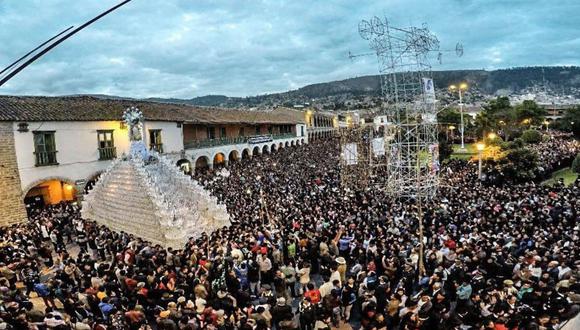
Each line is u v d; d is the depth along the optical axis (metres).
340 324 11.51
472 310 9.49
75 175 29.33
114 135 32.28
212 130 48.25
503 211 17.75
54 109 29.12
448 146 41.00
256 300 11.84
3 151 25.05
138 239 17.88
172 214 18.77
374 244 14.07
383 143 30.03
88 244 18.88
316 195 24.39
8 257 15.05
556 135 63.06
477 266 12.01
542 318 8.45
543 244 12.92
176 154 38.59
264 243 14.89
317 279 14.71
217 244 14.71
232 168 40.59
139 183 20.41
